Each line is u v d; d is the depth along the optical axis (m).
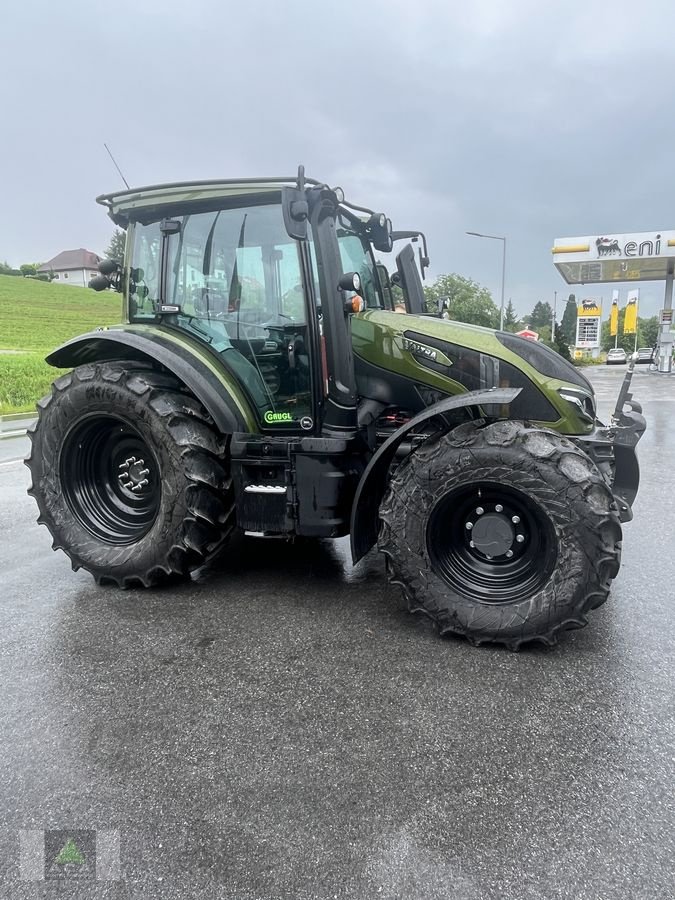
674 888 1.50
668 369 25.58
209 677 2.50
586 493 2.54
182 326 3.53
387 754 2.00
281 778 1.90
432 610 2.77
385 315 3.61
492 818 1.72
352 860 1.59
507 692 2.35
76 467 3.61
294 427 3.29
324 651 2.70
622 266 27.62
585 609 2.57
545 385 3.17
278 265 3.26
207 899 1.49
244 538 4.44
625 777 1.88
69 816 1.76
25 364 17.64
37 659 2.67
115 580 3.45
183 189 3.32
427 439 2.92
